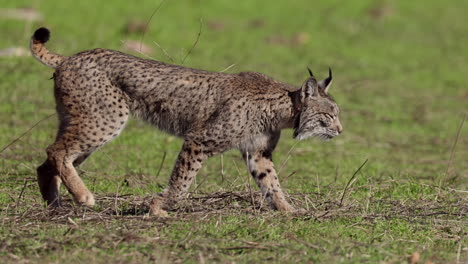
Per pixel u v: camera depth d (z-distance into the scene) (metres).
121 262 15.27
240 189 22.70
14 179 22.92
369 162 30.22
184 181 19.86
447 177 27.27
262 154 20.88
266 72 46.06
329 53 56.53
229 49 52.69
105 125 19.89
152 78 20.03
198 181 24.64
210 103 19.98
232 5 67.12
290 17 66.94
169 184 19.91
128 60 20.09
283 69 48.47
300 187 23.91
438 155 33.06
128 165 26.50
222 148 20.12
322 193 22.55
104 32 51.22
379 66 54.31
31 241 16.11
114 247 15.98
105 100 19.78
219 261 15.56
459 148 34.91
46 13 55.16
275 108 20.27
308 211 19.83
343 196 21.19
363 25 67.25
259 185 20.81
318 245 16.86
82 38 48.22
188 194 21.30
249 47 54.31
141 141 30.39
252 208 20.16
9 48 41.94
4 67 38.56
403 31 67.00
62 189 22.25
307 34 61.19
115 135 20.12
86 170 24.94
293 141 33.00
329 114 20.78
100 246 15.99
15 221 17.56
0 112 32.50
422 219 19.88
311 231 17.92
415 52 60.25
